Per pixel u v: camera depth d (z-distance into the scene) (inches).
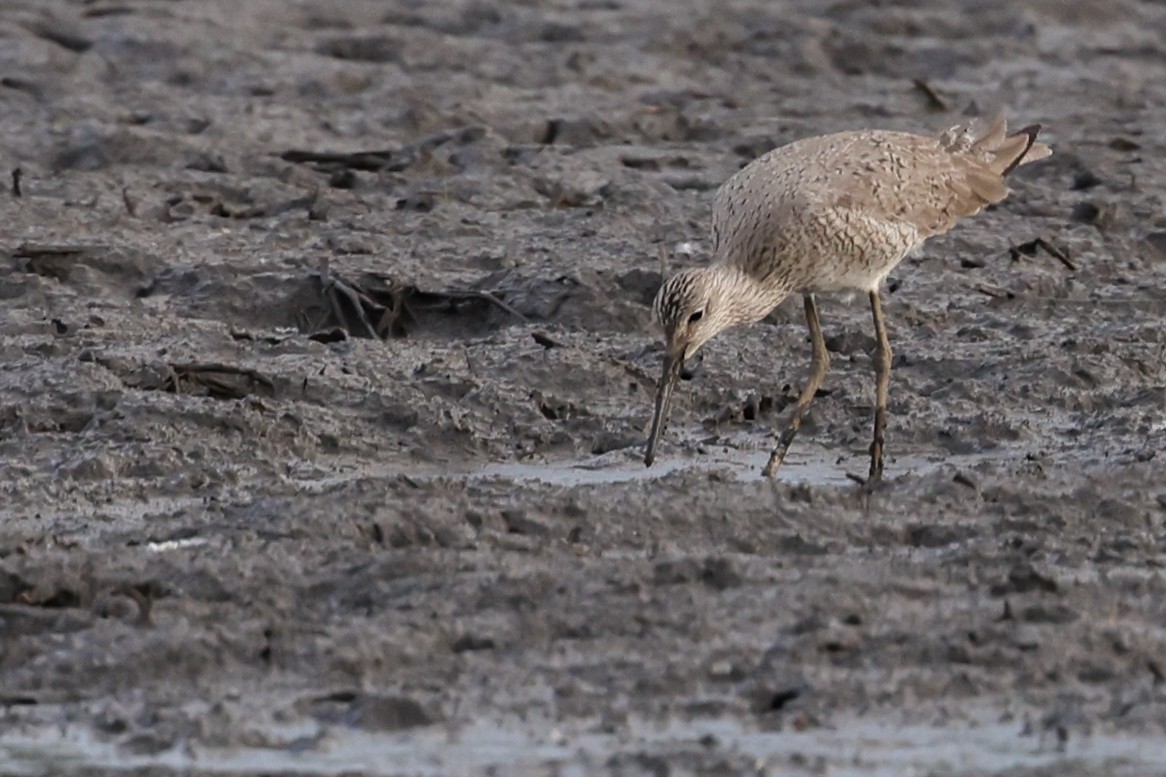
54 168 2283.5
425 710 933.8
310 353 1624.0
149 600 1042.7
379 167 2294.5
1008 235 2044.8
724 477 1259.8
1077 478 1258.0
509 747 906.7
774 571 1087.6
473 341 1681.8
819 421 1483.8
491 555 1107.3
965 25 3250.5
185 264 1862.7
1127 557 1123.3
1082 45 3147.1
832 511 1195.9
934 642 984.9
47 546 1144.2
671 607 1034.1
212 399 1464.1
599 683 965.2
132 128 2356.1
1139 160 2385.6
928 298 1841.8
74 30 2903.5
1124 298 1829.5
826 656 982.4
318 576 1078.4
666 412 1347.2
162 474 1342.3
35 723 937.5
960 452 1411.2
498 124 2529.5
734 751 895.7
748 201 1370.6
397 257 1934.1
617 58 2945.4
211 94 2674.7
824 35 3073.3
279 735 922.1
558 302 1760.6
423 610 1032.8
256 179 2229.3
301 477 1354.6
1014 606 1015.0
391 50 2933.1
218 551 1117.1
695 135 2551.7
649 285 1793.8
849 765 885.2
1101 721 921.5
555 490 1233.4
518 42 3085.6
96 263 1854.1
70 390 1473.9
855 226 1359.5
